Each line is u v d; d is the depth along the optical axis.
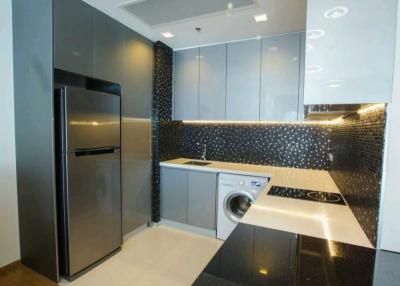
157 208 3.10
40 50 1.87
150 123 2.95
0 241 2.05
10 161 2.10
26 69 1.98
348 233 1.10
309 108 1.21
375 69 0.91
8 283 1.93
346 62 0.94
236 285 0.73
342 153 1.86
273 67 2.59
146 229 2.99
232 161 3.23
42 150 1.91
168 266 2.22
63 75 2.14
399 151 0.90
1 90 2.02
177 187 3.02
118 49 2.39
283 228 1.14
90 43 2.10
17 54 2.04
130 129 2.62
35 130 1.95
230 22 2.29
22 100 2.03
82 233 2.02
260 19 2.21
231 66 2.82
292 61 2.50
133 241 2.68
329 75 0.97
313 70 0.99
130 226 2.72
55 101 1.87
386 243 0.93
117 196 2.38
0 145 2.03
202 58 3.00
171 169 3.05
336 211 1.38
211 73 2.95
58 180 1.91
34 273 2.04
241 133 3.17
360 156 1.27
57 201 1.92
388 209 0.92
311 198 1.63
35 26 1.89
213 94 2.95
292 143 2.88
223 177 2.72
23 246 2.15
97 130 2.10
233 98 2.82
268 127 3.00
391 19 0.89
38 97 1.91
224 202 2.72
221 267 0.82
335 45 0.95
